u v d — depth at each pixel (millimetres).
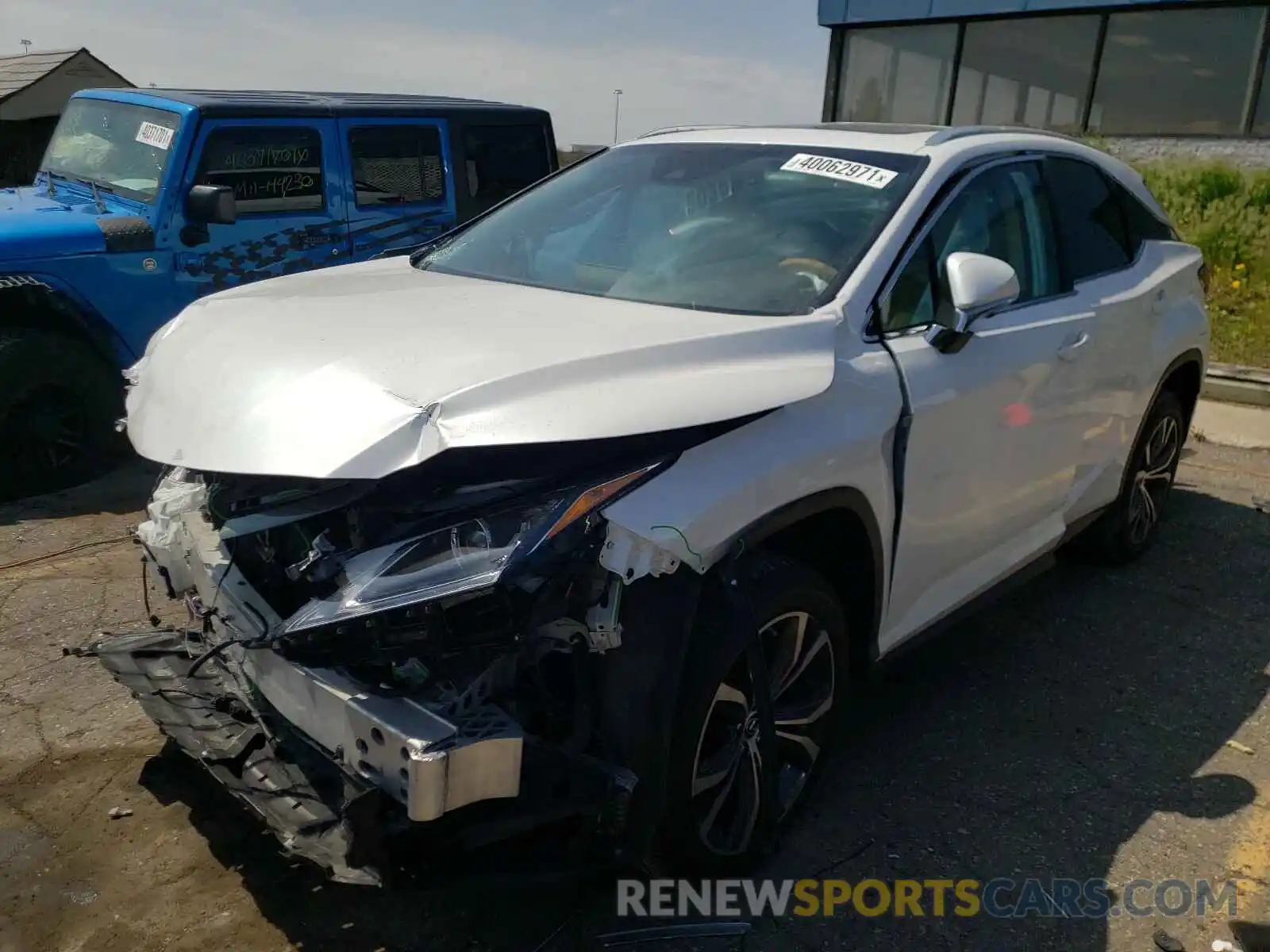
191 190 5953
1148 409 4621
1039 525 3982
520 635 2123
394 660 2107
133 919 2561
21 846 2793
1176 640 4355
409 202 7078
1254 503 6043
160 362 2740
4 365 5324
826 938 2623
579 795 2242
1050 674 4035
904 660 4094
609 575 2213
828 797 3197
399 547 2121
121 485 5801
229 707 2686
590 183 3807
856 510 2789
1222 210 11141
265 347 2523
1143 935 2688
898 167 3346
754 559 2678
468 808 2156
